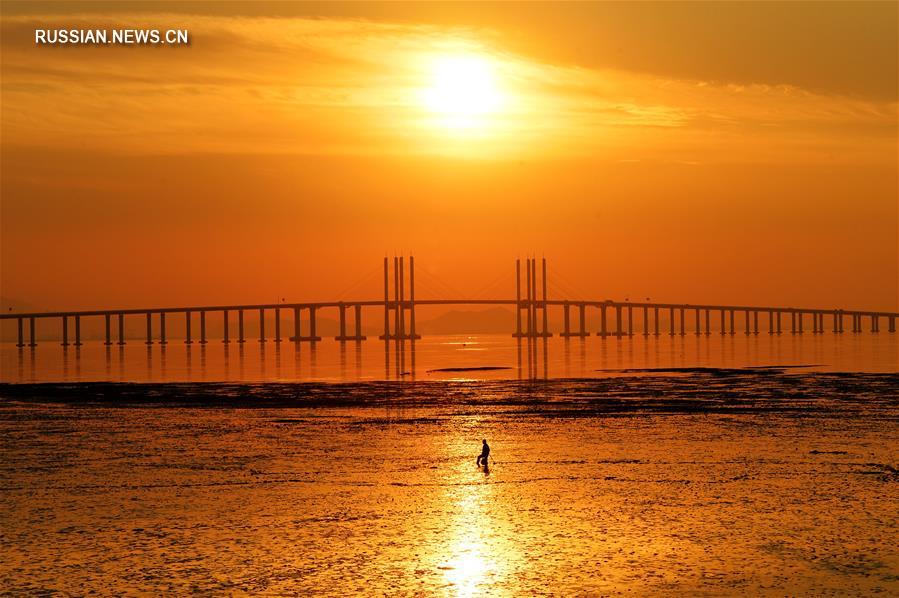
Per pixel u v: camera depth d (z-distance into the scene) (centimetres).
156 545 8150
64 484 10806
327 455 12875
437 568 7462
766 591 6844
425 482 10800
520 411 18588
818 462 11788
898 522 8644
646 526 8619
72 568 7519
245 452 13200
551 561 7606
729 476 10906
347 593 6919
